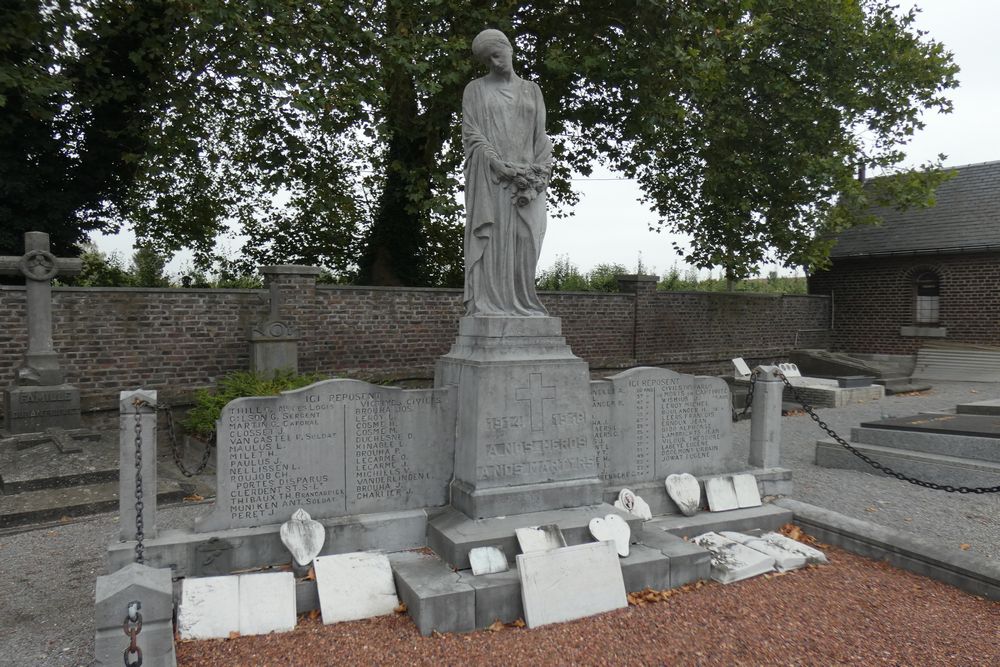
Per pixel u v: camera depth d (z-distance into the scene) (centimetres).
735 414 1271
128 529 501
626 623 468
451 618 457
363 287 1373
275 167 1689
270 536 523
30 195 1297
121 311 1134
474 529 533
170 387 1179
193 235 2111
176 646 430
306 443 555
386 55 1276
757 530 659
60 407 995
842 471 925
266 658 418
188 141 1555
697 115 1582
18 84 1131
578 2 1459
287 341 1221
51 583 558
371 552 535
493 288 609
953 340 2038
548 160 629
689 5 1372
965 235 2016
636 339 1820
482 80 619
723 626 463
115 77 1391
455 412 605
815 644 438
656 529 604
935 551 558
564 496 585
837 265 2277
